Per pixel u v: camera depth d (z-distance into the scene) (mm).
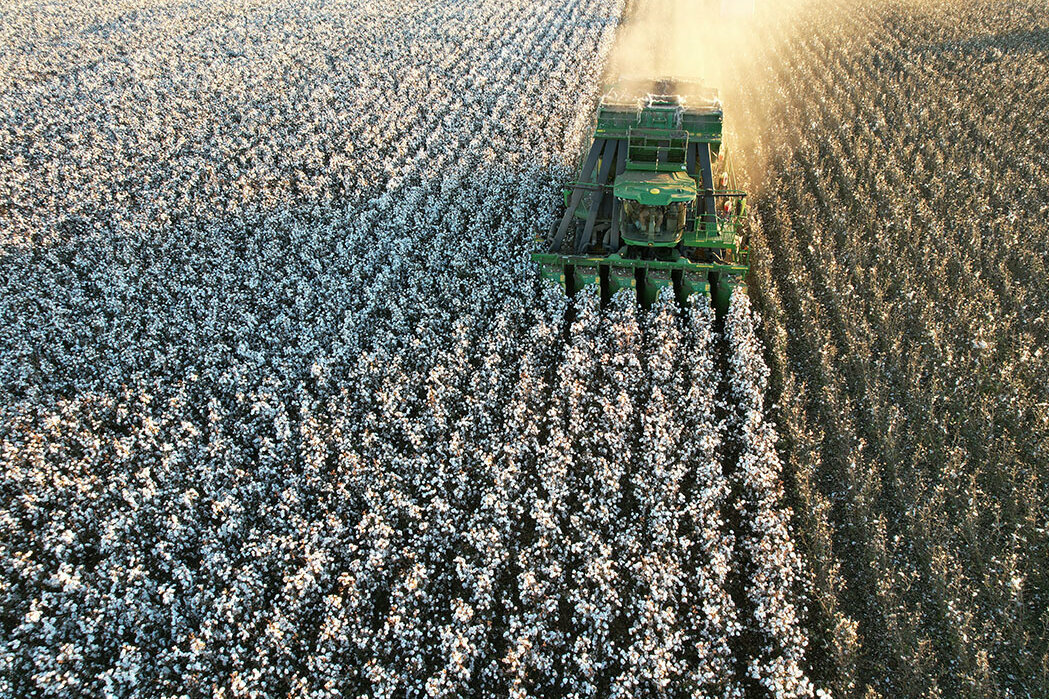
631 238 19156
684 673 11523
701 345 17328
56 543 13727
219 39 47031
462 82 38062
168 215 25891
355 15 52125
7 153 30969
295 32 48344
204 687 11281
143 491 14227
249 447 15953
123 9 53938
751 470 14164
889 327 17859
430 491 14180
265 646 11953
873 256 21531
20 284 21969
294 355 18500
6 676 11391
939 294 19125
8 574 13180
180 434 16078
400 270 22203
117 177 28562
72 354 18875
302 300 20344
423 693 11445
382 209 25875
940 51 38062
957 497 13734
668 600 12539
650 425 15273
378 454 15320
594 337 18266
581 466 15266
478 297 20031
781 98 33375
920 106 30750
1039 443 14672
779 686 10859
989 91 31875
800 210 23859
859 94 32969
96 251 23922
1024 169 25391
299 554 13211
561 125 32844
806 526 13719
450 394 16781
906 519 13602
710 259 19562
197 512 14234
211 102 36750
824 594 12227
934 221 22016
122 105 36312
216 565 13047
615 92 21703
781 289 20469
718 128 19156
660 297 18453
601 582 12469
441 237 23281
